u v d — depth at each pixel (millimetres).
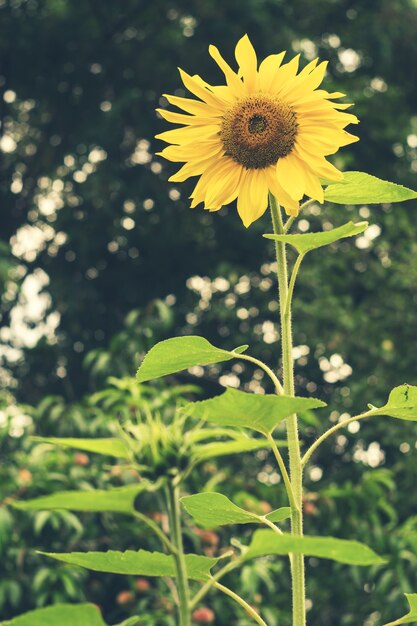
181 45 9141
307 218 8578
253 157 1811
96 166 9102
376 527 5922
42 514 5102
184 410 1481
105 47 9430
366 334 8312
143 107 9273
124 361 6434
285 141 1799
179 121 1844
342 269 8859
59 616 1245
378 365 8336
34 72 9609
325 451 8219
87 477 5484
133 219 9078
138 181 9062
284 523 5930
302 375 8812
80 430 5750
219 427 5070
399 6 9773
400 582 5855
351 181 1775
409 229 8852
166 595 5254
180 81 9164
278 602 6348
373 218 8812
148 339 6477
